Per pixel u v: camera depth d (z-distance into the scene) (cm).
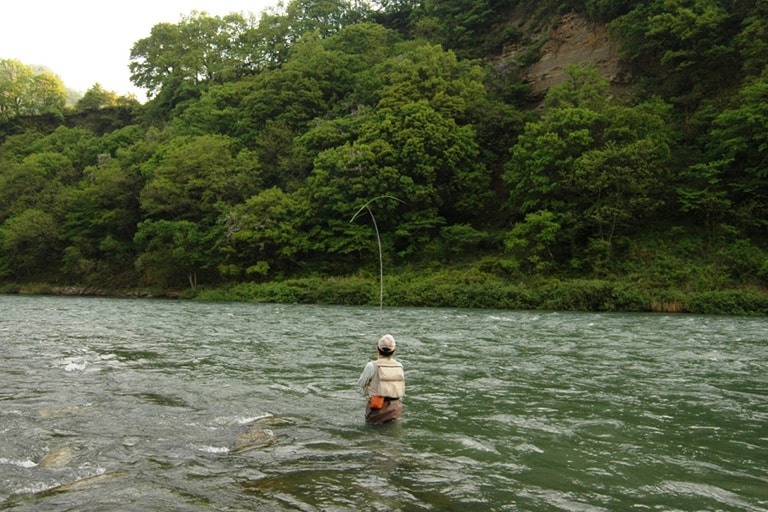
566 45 5084
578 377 956
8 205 5619
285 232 4075
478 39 5906
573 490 454
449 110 4331
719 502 433
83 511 402
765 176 3312
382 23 7512
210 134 5506
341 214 4109
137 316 2344
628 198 3378
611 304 2920
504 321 2106
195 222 4559
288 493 438
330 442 580
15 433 602
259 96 5531
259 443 575
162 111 7556
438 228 4153
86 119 8375
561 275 3372
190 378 930
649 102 4022
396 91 4569
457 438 598
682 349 1316
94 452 540
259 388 854
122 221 4894
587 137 3469
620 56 4519
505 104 4838
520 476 485
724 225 3262
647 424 661
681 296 2844
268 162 5069
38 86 8631
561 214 3444
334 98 5541
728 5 4175
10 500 423
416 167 3978
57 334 1597
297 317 2311
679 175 3538
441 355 1203
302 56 6141
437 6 6412
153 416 678
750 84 3562
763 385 896
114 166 5194
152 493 436
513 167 3900
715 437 611
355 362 1104
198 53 7538
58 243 5153
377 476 480
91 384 873
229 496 431
